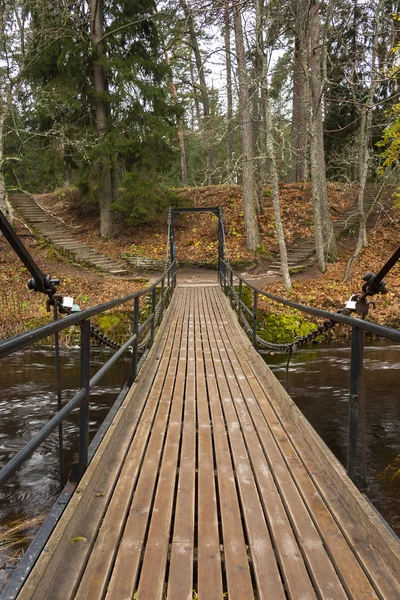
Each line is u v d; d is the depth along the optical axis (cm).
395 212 2423
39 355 1279
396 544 214
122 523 261
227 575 219
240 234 2453
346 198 2697
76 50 2077
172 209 2017
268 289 1780
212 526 265
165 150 2408
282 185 2916
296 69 2125
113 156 2250
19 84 1889
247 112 2119
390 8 1545
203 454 378
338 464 313
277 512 277
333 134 2802
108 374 1082
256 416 473
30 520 465
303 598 199
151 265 2223
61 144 2231
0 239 2172
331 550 230
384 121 1984
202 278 2131
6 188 2220
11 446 676
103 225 2498
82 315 262
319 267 1964
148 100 2295
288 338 1383
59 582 207
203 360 764
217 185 2978
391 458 613
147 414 479
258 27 1543
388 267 356
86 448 296
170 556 235
